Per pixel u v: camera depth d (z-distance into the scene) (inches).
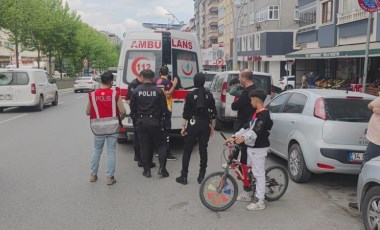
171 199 243.0
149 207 228.2
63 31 1900.8
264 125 220.5
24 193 253.1
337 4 1022.4
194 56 399.2
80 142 434.6
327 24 1068.5
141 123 288.2
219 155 372.5
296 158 283.0
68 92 1592.0
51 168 318.0
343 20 974.4
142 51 385.7
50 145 416.2
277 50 1902.1
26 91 749.3
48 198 243.4
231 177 225.6
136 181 282.4
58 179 285.7
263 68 2048.5
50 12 1790.1
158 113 290.0
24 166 324.5
